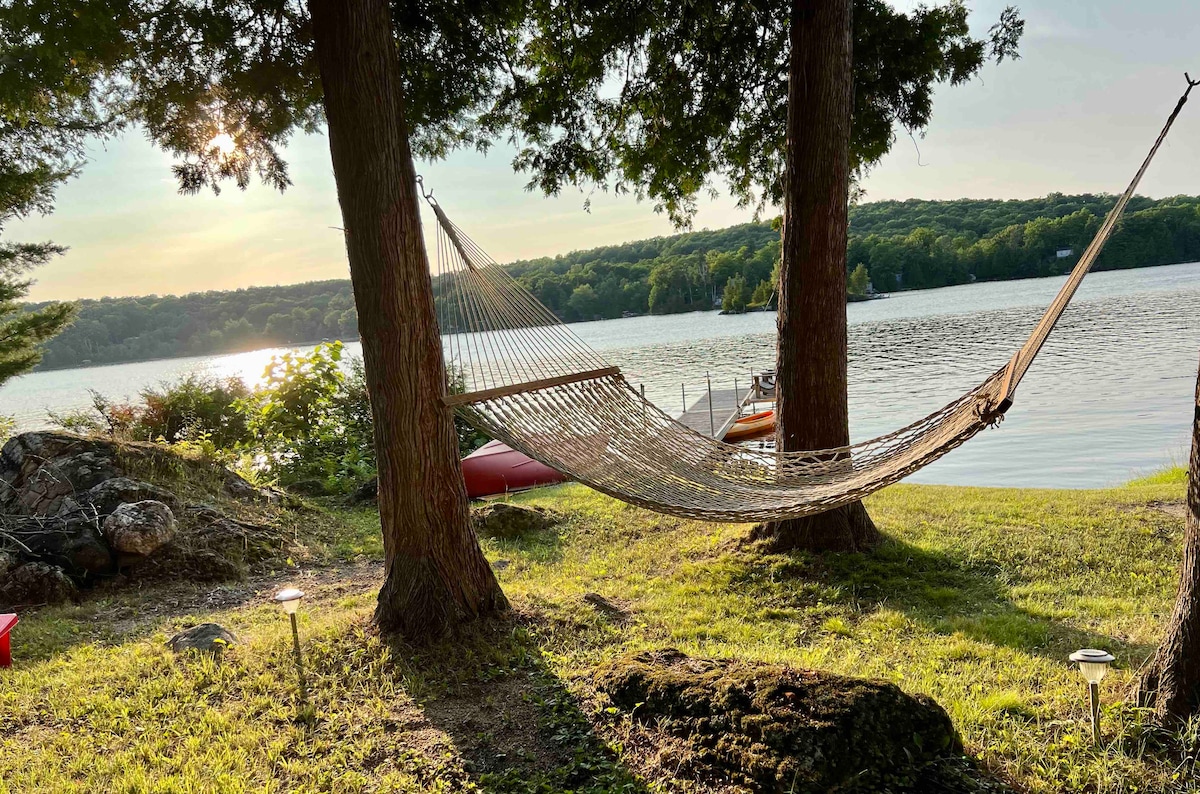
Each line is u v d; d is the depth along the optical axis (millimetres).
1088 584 5891
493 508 8570
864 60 7844
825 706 3246
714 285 78625
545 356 5406
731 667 3760
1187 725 3336
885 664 4508
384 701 4199
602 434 5121
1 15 5004
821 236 6527
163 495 7898
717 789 3135
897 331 43000
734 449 5395
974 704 3830
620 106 8492
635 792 3184
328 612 5930
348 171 4805
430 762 3527
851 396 24109
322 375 12297
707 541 7422
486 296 5266
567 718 3814
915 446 4012
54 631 5750
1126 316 39312
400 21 6547
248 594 6805
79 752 3736
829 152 6457
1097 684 3441
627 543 7867
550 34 8016
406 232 4887
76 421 12805
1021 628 5023
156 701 4301
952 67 8117
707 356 39344
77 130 6895
